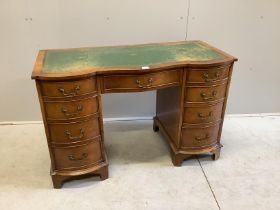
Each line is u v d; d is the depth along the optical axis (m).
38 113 2.42
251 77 2.44
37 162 1.96
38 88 1.44
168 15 2.16
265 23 2.24
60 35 2.14
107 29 2.16
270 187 1.74
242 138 2.26
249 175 1.84
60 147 1.62
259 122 2.50
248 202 1.62
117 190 1.71
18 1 2.00
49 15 2.07
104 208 1.58
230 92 2.49
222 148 2.12
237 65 2.38
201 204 1.60
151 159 2.00
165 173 1.86
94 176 1.83
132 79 1.57
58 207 1.59
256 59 2.37
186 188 1.73
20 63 2.21
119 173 1.86
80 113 1.55
